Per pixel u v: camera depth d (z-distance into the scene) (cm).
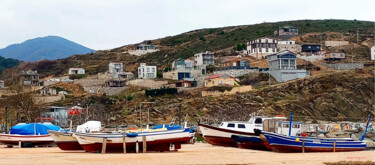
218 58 18775
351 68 15912
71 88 16562
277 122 6259
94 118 11319
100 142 5497
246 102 12538
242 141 6156
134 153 5441
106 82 16738
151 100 13988
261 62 17162
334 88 13300
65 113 12319
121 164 4297
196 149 6041
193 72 16725
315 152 5472
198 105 12600
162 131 5588
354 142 5656
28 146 6931
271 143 5453
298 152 5469
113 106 13950
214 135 6531
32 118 11500
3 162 4547
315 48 18125
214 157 4878
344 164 4238
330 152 5475
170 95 14512
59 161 4572
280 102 12525
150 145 5575
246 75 15550
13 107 11544
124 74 18475
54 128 7188
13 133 7006
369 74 14512
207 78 14925
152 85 16238
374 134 8050
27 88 14025
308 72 15312
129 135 5456
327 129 8831
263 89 13588
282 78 14938
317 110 12288
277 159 4684
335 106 12475
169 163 4366
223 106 12331
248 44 18825
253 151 5691
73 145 5953
